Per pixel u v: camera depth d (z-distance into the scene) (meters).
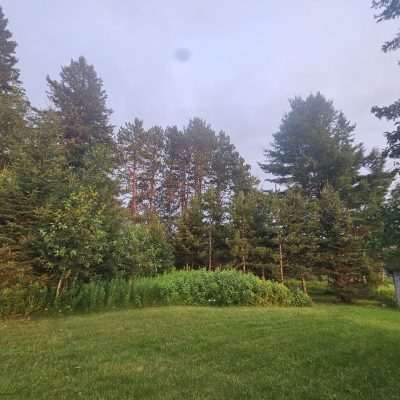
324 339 6.72
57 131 12.83
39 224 9.93
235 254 18.80
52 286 9.66
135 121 29.03
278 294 13.69
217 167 29.92
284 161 28.34
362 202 23.45
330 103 28.28
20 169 10.85
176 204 29.17
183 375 4.44
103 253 11.97
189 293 12.38
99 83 26.39
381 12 7.96
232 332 7.12
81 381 4.14
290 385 4.18
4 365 4.64
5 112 15.57
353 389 4.10
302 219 18.89
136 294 11.15
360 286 17.84
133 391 3.87
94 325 7.50
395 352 5.95
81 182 12.16
